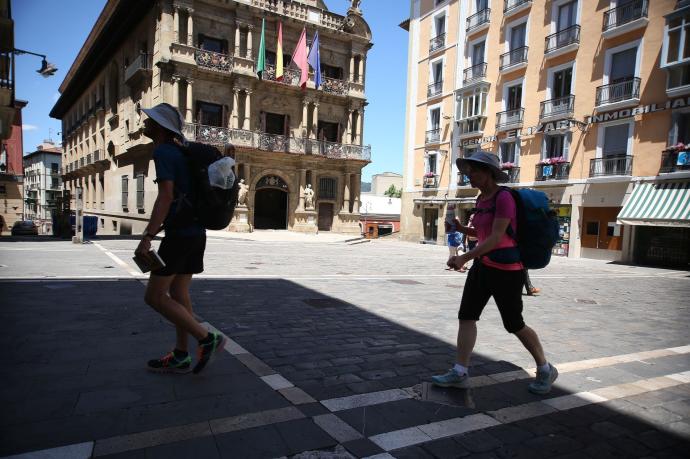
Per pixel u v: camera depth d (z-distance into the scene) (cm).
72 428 256
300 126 3053
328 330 508
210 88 2706
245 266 1103
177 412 282
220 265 1098
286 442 251
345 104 3228
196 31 2652
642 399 340
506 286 322
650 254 1894
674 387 368
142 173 2775
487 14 2641
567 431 282
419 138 3212
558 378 379
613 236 2012
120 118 3180
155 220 296
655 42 1867
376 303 684
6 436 244
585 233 2130
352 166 3203
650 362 439
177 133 319
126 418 271
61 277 764
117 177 3278
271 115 2980
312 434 262
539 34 2362
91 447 236
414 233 3228
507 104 2555
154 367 350
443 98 2994
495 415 300
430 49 3089
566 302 793
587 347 487
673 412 318
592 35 2109
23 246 1412
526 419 296
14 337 424
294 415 286
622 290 1009
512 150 2523
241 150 2719
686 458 255
